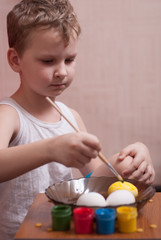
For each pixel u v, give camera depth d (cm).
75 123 125
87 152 69
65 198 77
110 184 82
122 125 214
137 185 81
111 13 204
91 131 214
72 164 70
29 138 107
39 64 94
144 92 211
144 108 212
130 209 63
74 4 204
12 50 102
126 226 61
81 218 61
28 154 73
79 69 209
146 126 214
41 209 74
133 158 91
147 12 204
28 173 105
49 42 91
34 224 66
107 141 215
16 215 104
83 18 205
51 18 91
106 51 208
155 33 206
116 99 212
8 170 75
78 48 207
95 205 68
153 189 72
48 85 95
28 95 108
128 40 207
